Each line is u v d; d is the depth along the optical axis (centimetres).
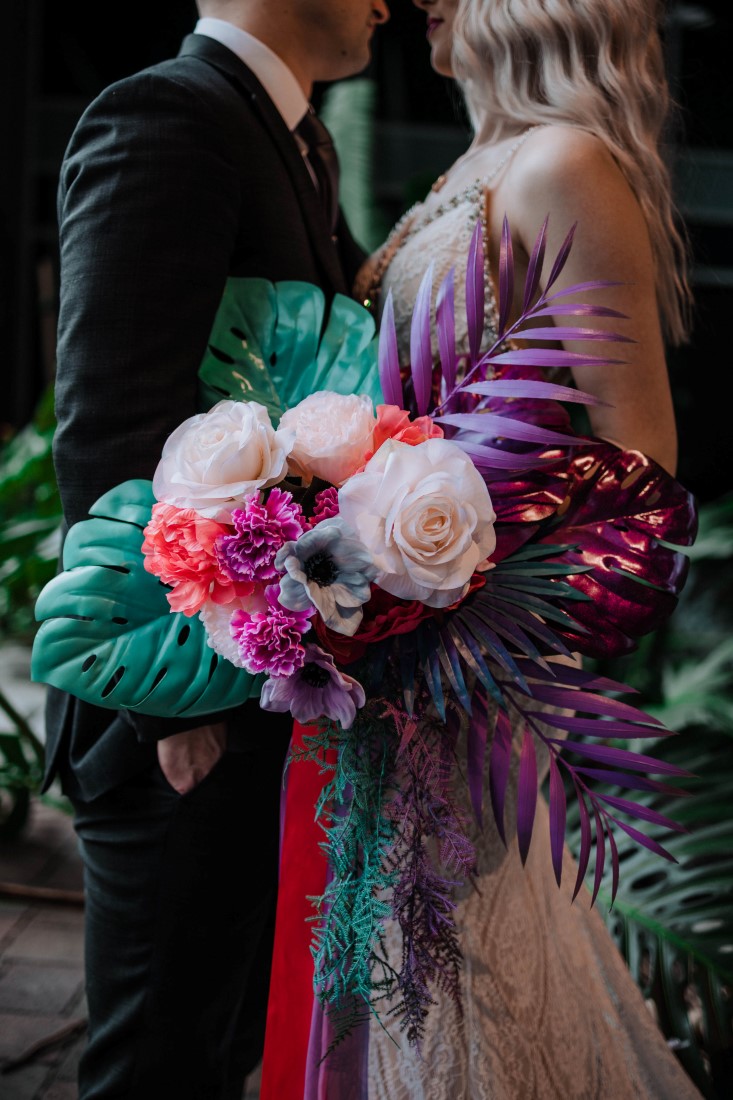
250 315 126
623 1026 144
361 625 103
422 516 96
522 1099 124
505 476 113
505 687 117
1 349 754
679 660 356
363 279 159
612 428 129
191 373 121
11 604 326
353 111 399
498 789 113
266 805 130
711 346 747
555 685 118
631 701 282
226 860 128
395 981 122
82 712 131
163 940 127
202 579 100
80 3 730
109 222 119
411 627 104
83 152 123
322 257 141
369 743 108
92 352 117
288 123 146
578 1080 131
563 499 114
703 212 727
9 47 721
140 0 732
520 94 138
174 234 119
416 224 151
